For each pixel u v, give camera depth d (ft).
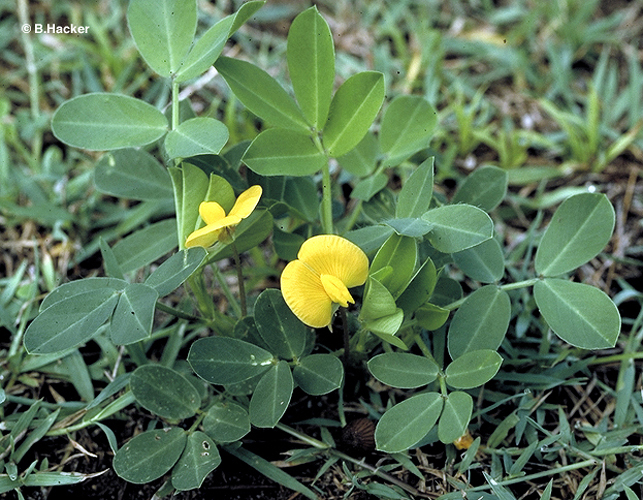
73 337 0.51
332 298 0.52
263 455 0.62
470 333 0.58
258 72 0.58
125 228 0.79
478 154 0.89
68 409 0.65
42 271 0.76
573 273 0.77
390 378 0.56
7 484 0.59
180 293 0.75
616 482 0.59
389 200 0.67
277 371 0.56
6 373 0.67
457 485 0.59
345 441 0.61
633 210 0.83
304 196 0.66
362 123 0.57
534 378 0.64
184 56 0.57
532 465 0.62
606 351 0.70
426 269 0.54
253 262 0.78
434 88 0.91
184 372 0.66
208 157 0.60
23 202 0.84
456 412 0.54
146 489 0.61
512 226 0.83
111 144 0.55
